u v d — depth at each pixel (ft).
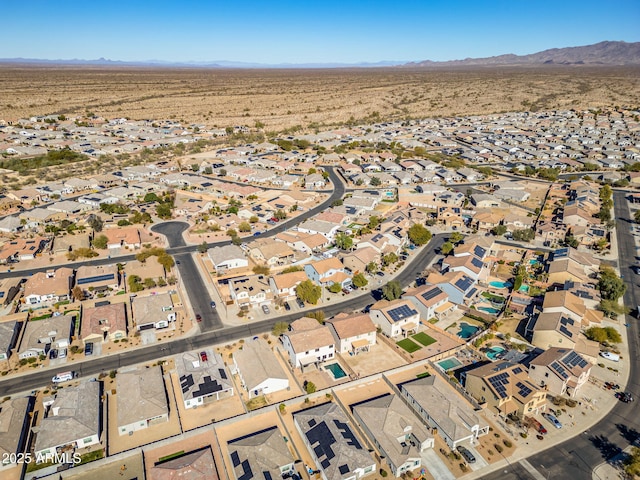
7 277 416.26
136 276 403.95
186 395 262.47
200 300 383.24
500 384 265.13
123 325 335.88
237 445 229.86
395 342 329.31
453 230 545.44
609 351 315.78
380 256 457.68
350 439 232.73
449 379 286.46
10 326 327.06
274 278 390.01
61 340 315.58
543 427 250.78
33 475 218.18
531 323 340.80
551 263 431.02
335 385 284.82
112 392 275.18
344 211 575.38
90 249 466.29
